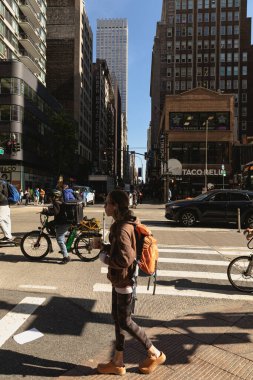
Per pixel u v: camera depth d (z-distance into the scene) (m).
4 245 10.91
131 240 3.75
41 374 3.89
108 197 3.88
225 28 104.00
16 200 11.12
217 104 57.12
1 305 6.00
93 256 9.30
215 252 10.84
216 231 16.00
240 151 56.62
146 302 6.26
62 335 4.90
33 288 6.95
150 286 7.23
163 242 12.69
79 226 9.28
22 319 5.42
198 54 104.50
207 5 104.19
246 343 4.45
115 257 3.66
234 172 55.62
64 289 6.91
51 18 94.75
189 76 104.31
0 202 10.73
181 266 8.98
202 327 4.98
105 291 6.82
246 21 104.75
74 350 4.46
